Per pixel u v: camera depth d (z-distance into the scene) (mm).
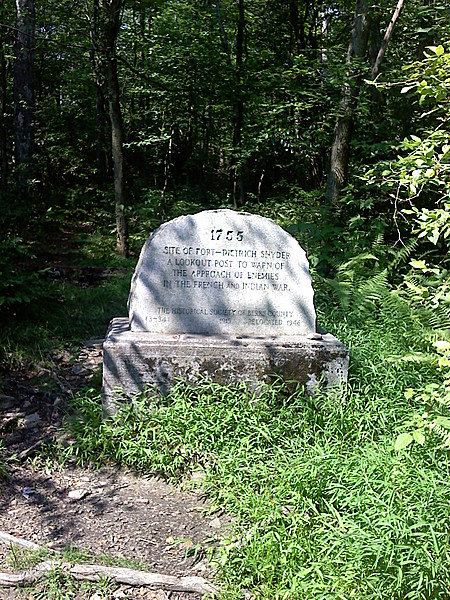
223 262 2518
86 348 3303
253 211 6180
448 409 1884
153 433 2123
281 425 2117
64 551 1654
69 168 9672
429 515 1428
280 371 2350
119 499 1952
